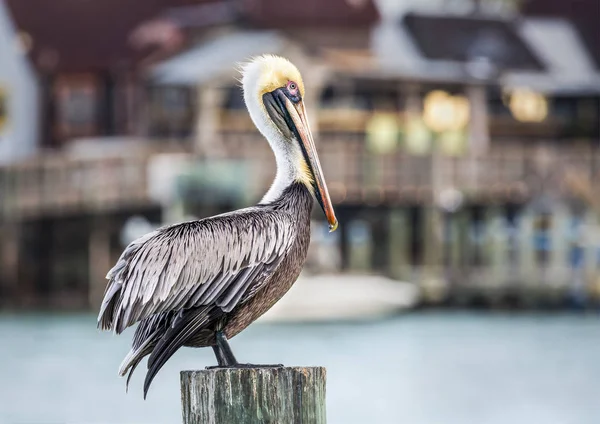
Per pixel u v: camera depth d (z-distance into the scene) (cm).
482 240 4338
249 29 4381
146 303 677
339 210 4325
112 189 3706
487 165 3994
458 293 4081
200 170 3625
